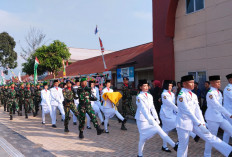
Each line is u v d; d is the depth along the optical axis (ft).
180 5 30.86
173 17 31.50
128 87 27.81
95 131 25.84
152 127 14.90
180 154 13.35
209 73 27.04
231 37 24.56
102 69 54.19
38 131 26.35
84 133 24.90
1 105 62.85
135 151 17.95
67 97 25.72
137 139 21.74
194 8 29.19
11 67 126.52
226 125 15.88
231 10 24.59
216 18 26.27
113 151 18.07
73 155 17.17
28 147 19.43
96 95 29.71
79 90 22.17
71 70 76.28
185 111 12.94
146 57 45.62
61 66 75.46
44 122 31.71
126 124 29.48
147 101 15.53
